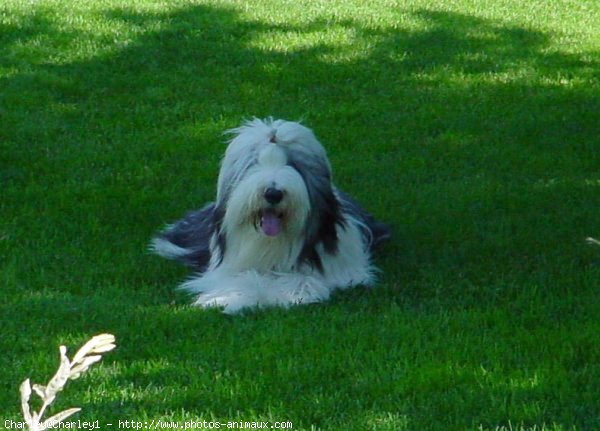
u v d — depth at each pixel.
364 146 15.55
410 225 12.57
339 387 8.49
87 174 14.23
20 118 16.16
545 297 10.47
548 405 8.16
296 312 9.95
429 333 9.50
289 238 10.33
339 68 18.61
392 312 9.96
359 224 11.48
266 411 8.09
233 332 9.52
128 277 11.01
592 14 22.22
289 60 18.88
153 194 13.49
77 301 10.23
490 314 9.93
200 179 14.12
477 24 20.94
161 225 12.52
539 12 22.05
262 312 9.98
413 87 18.02
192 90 17.58
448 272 11.16
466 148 15.52
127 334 9.48
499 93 17.81
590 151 15.40
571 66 19.09
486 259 11.56
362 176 14.36
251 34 19.91
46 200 13.17
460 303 10.32
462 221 12.73
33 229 12.23
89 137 15.67
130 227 12.41
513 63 19.14
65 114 16.47
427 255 11.71
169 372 8.72
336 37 19.86
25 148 15.08
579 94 17.78
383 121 16.61
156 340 9.38
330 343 9.23
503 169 14.72
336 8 21.45
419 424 7.89
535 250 11.83
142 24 20.03
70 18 20.06
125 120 16.36
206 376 8.59
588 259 11.59
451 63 19.00
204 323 9.75
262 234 10.25
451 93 17.78
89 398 8.23
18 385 8.42
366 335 9.40
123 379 8.59
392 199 13.45
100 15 20.33
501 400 8.20
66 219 12.59
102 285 10.77
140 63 18.50
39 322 9.72
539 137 15.96
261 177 9.84
